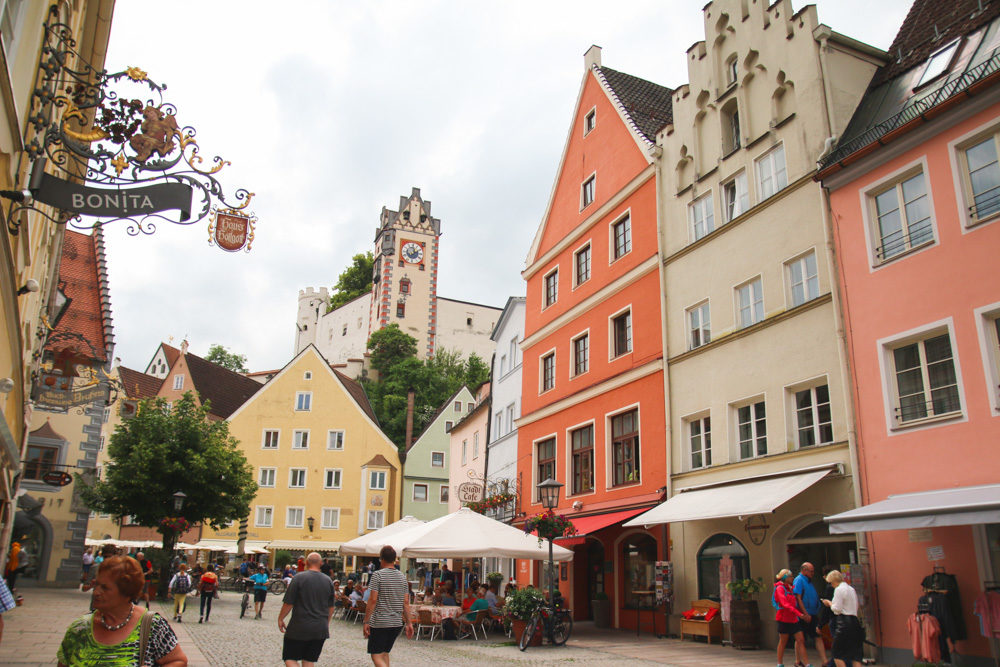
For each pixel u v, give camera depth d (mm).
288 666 8539
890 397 14336
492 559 34188
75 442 35688
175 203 8836
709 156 21203
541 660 14664
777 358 17391
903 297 14367
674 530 19734
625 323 24641
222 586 43125
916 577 13227
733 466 18125
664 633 19422
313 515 53312
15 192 7492
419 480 55438
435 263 108938
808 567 12828
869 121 16562
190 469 31484
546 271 30578
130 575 4520
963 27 15984
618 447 23688
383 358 95375
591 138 28375
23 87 7879
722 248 19922
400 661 14148
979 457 12586
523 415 30391
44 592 29703
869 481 14438
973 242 13273
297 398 55688
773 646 16016
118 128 8805
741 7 20453
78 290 37875
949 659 12180
